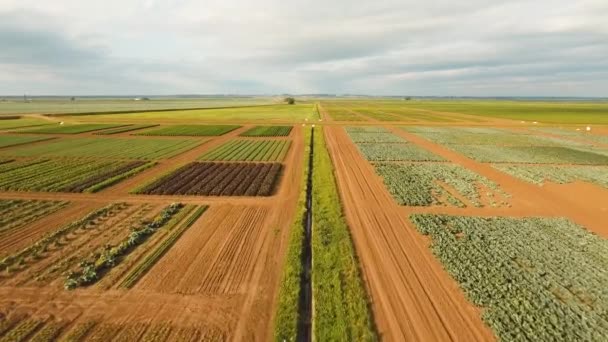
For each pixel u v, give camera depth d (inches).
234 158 1596.9
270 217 872.9
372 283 591.2
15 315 495.2
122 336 455.8
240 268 626.8
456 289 574.6
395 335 470.9
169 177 1234.6
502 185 1209.4
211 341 449.7
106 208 915.4
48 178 1205.1
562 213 938.1
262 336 460.8
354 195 1061.1
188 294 548.1
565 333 470.9
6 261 636.7
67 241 727.1
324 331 464.4
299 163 1493.6
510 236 768.3
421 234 784.3
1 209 914.1
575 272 623.8
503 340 456.8
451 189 1149.1
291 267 610.5
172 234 763.4
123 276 596.1
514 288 570.9
